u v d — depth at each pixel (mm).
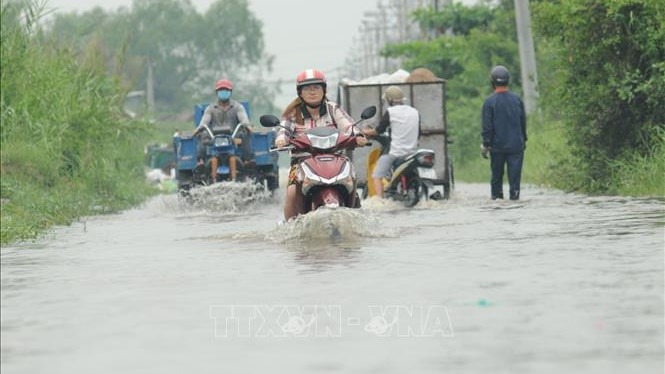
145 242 27094
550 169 54719
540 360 11867
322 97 27766
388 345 12891
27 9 50969
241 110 49156
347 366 11836
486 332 13453
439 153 48406
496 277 17984
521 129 43094
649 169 41750
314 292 16922
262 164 50844
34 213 36125
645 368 11398
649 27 43156
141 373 11734
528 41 78312
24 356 12766
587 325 13672
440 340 13078
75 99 52406
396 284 17531
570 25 45750
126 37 60438
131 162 62719
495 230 26672
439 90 48500
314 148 26828
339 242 24688
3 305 16625
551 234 25016
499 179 43406
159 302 16422
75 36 57719
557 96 47281
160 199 57469
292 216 27344
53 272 20688
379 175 40375
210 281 18641
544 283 17156
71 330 14328
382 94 48406
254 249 23969
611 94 45406
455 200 42750
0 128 49281
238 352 12656
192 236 28562
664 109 44031
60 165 49750
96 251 24906
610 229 25562
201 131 48281
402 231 26891
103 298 17031
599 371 11305
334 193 26453
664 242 22203
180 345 13133
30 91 50562
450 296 16156
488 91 101938
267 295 16766
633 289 16250
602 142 46594
